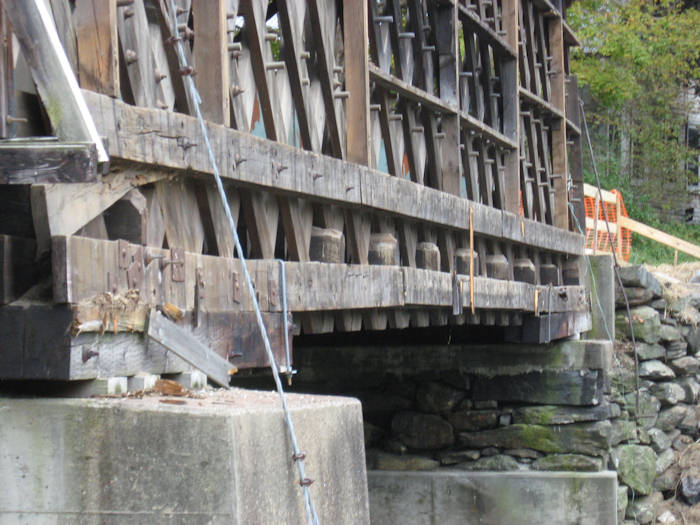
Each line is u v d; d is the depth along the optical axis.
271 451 3.56
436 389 11.54
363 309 6.89
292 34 5.43
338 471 4.04
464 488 11.04
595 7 27.56
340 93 6.04
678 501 13.99
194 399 3.75
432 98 7.73
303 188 5.32
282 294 5.15
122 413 3.46
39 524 3.51
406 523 11.08
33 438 3.53
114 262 3.74
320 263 5.62
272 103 5.26
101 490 3.46
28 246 3.63
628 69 27.67
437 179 8.15
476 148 9.42
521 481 11.02
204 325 4.40
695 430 14.90
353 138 6.25
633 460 12.98
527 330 10.66
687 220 30.86
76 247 3.51
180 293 4.22
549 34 12.38
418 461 11.35
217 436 3.35
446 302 7.84
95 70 3.74
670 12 29.05
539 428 11.30
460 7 8.59
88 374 3.60
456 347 11.54
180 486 3.37
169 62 4.41
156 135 3.99
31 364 3.52
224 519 3.30
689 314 14.84
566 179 12.27
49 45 3.33
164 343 3.96
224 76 4.55
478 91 9.41
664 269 18.39
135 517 3.41
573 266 12.71
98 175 3.69
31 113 3.64
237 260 4.75
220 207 4.78
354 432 4.20
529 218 10.90
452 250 8.41
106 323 3.64
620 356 13.62
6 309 3.53
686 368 14.62
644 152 29.88
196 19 4.56
